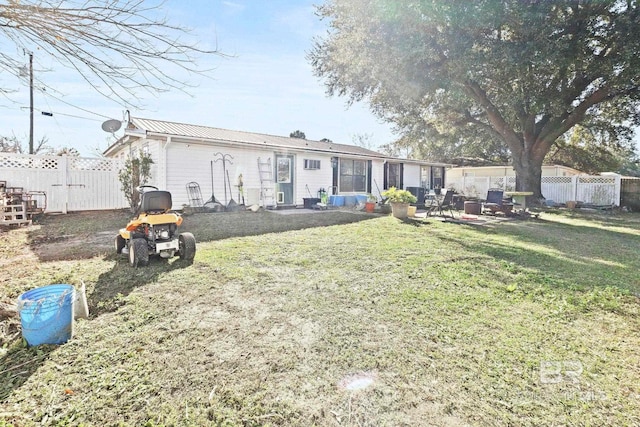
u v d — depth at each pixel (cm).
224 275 398
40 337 232
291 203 1289
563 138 2381
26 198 864
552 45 995
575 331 269
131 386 193
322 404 181
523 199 1127
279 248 548
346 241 618
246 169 1162
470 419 171
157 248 439
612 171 2573
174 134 955
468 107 1599
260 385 196
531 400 185
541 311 309
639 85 1223
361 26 1053
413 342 247
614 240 699
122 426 164
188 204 1025
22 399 181
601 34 1109
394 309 307
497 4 949
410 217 1024
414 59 1063
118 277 383
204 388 193
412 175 1866
